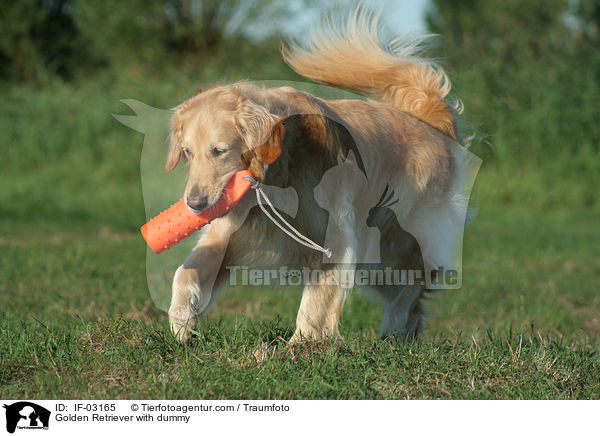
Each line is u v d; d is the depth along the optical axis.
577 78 24.62
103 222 17.70
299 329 6.25
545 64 27.25
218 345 5.90
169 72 38.59
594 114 23.86
